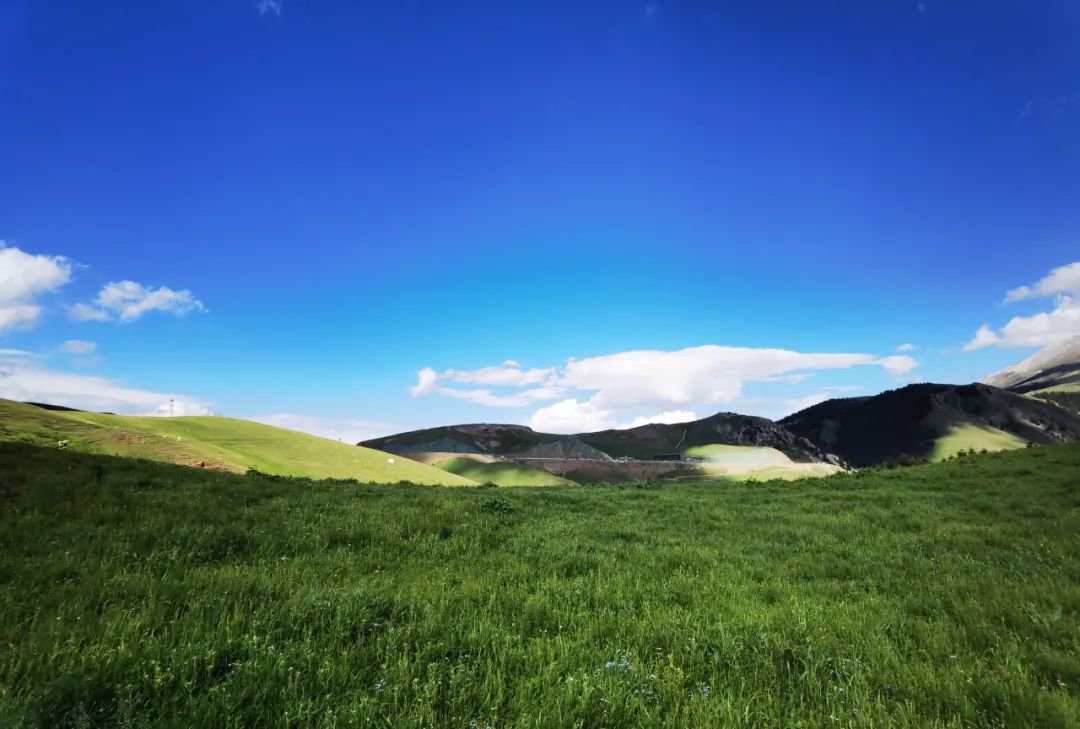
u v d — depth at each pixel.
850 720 4.31
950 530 14.84
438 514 15.99
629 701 4.48
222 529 11.65
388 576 9.25
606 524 16.25
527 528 15.12
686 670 5.41
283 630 5.61
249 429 108.94
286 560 10.17
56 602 6.61
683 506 21.34
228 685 4.39
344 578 8.90
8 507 12.70
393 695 4.42
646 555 11.60
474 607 7.08
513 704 4.41
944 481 26.08
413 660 5.21
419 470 120.00
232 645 5.14
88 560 8.77
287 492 19.42
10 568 8.03
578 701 4.46
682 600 8.17
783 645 5.81
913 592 8.80
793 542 14.12
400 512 16.09
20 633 5.46
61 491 14.63
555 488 31.88
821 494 24.31
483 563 10.61
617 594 7.96
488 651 5.53
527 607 7.07
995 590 8.40
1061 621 6.90
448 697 4.54
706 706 4.45
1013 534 13.95
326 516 14.92
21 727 3.69
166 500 14.90
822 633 6.35
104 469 19.03
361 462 109.25
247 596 6.93
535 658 5.37
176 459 60.50
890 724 4.26
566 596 7.88
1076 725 4.22
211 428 102.06
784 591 8.88
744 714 4.35
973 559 11.44
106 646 4.93
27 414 61.59
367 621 6.06
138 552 9.77
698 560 11.31
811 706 4.70
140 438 65.19
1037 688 4.93
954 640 6.39
